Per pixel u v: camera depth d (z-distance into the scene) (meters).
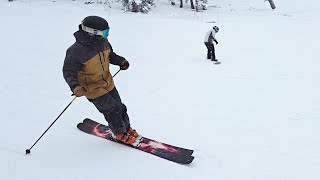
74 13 17.75
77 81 3.18
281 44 11.77
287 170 3.41
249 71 8.10
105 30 3.22
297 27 15.66
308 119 4.94
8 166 3.34
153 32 13.74
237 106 5.54
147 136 4.21
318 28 15.23
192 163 3.52
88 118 4.67
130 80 7.04
